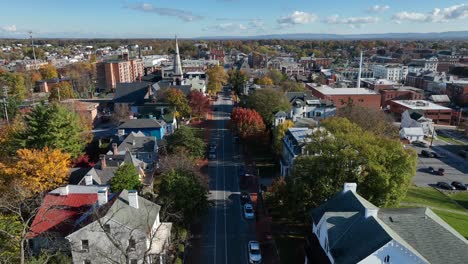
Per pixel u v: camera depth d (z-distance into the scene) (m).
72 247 38.75
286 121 84.00
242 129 88.00
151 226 40.66
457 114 131.25
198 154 79.50
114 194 47.38
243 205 62.12
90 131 94.31
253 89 132.50
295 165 52.38
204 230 54.22
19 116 93.31
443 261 31.38
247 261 46.56
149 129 91.75
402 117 126.12
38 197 50.56
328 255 36.50
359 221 35.94
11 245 38.72
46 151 58.75
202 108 122.69
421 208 39.09
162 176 56.34
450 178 80.38
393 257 31.23
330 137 52.81
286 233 52.81
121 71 194.50
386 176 46.41
